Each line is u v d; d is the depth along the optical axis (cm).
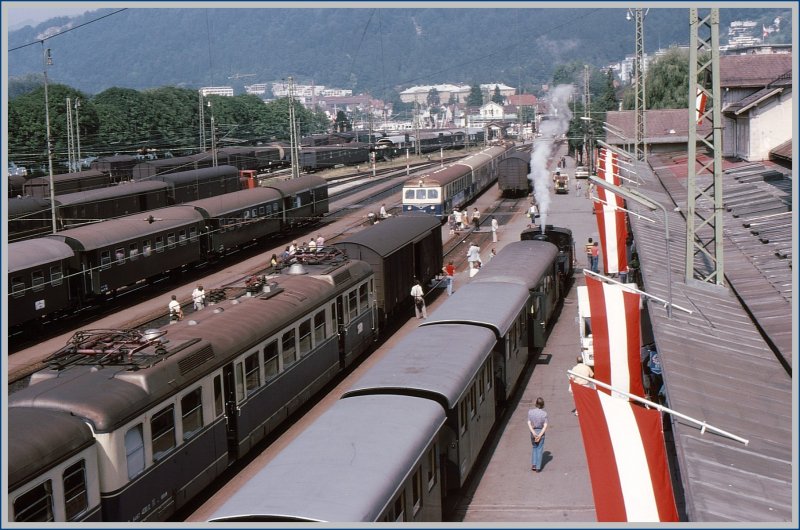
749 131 4241
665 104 9481
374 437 1453
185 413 1839
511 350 2466
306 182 6562
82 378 1695
